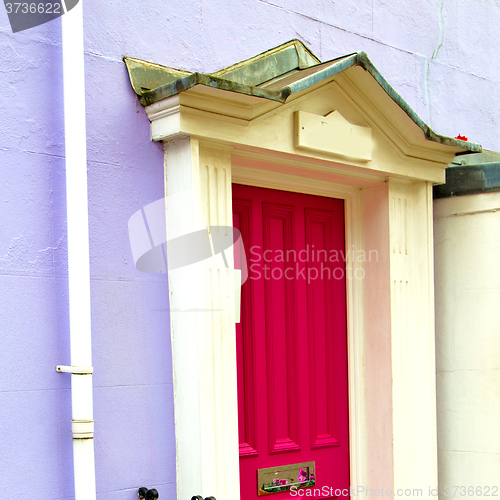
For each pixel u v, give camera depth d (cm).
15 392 218
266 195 315
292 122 277
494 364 337
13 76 226
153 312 252
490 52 414
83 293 224
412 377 331
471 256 347
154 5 267
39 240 226
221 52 289
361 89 292
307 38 325
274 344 315
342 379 339
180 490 252
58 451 225
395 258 330
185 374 249
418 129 306
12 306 219
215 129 250
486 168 342
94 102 244
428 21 382
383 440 325
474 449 340
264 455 307
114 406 239
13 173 223
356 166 302
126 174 249
